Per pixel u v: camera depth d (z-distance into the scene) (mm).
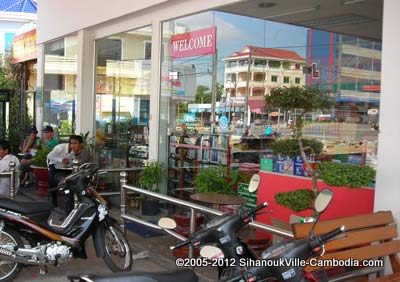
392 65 4172
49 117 11898
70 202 6047
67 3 10297
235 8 6844
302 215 5059
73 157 7996
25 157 10609
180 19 7590
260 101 6539
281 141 4988
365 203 4625
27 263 4648
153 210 7219
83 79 9828
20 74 16500
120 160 9016
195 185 6461
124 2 8109
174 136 7754
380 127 4273
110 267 4930
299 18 7027
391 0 4184
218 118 7098
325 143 5449
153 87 7902
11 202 4809
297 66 6934
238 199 5160
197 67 7422
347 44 6586
